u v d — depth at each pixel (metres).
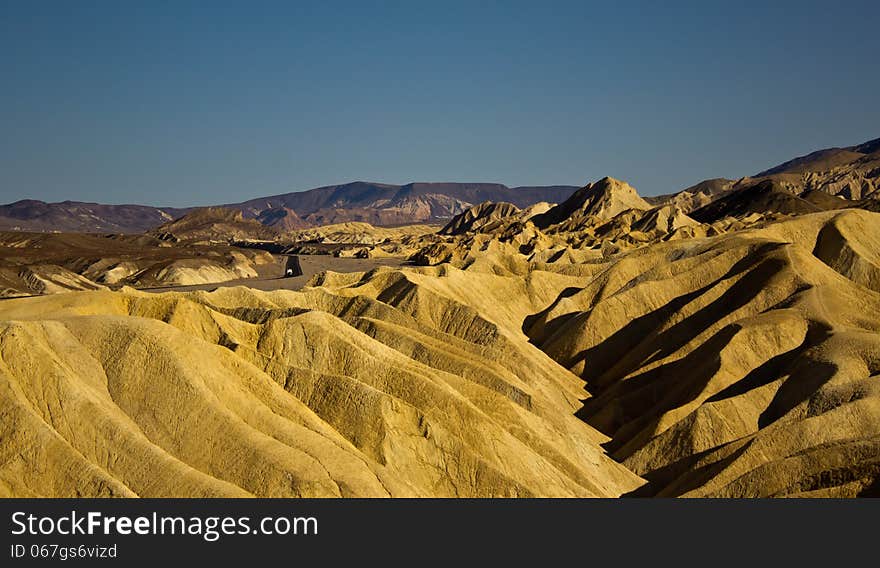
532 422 57.28
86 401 41.84
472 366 64.56
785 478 47.16
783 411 60.81
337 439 45.50
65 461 38.59
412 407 49.25
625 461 59.69
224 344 53.91
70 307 58.50
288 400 47.34
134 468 39.72
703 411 60.28
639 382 74.56
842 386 58.19
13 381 41.06
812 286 80.38
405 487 43.41
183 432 42.62
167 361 44.88
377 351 57.84
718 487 50.88
